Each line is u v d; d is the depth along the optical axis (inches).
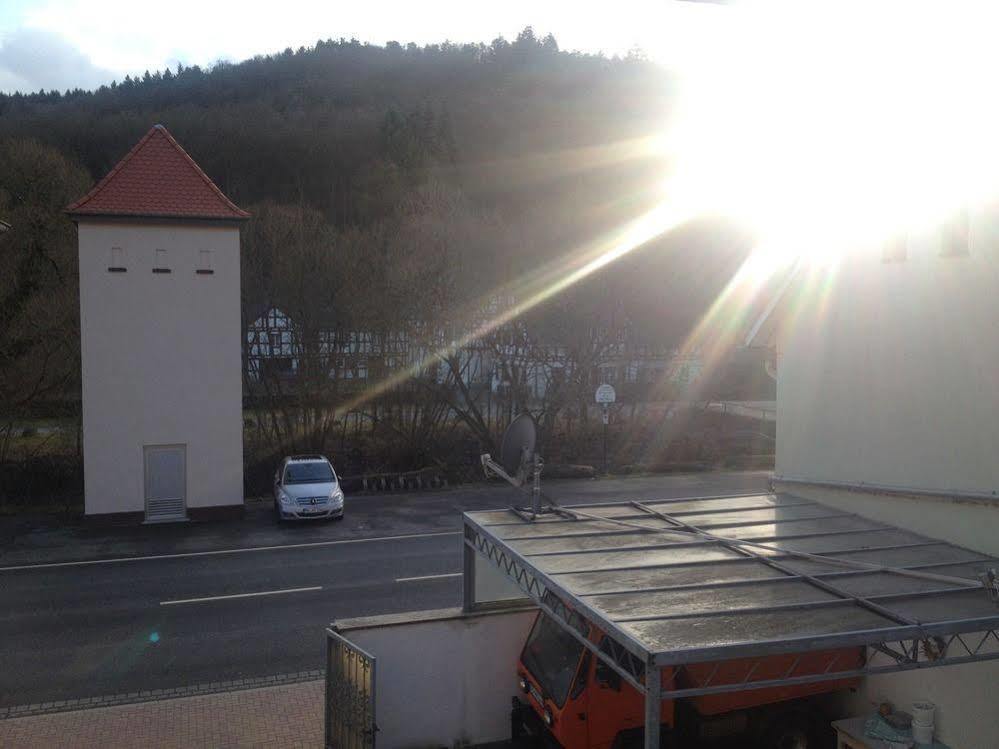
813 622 239.0
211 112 2456.9
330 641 353.7
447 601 593.9
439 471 1106.1
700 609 248.5
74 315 1028.5
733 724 340.2
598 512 394.3
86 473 837.2
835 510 403.5
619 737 323.6
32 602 593.6
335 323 1163.3
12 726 391.9
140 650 496.4
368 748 312.0
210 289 863.1
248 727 391.2
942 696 318.0
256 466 1102.4
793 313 450.0
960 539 337.7
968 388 339.0
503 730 383.6
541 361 1267.2
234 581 645.9
